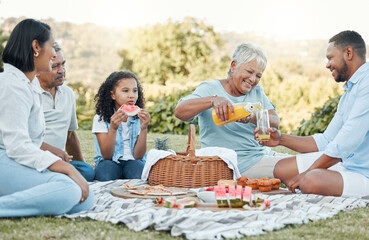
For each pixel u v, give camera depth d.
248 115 3.77
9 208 2.63
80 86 14.04
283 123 11.44
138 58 14.71
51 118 4.01
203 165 3.68
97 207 3.00
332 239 2.39
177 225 2.43
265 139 3.62
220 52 15.05
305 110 11.52
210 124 4.11
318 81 11.93
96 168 4.26
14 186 2.79
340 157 3.46
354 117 3.42
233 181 3.46
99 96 4.37
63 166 2.84
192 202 2.95
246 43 3.99
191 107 3.83
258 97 4.20
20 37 2.87
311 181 3.37
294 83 11.95
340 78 3.70
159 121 9.60
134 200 3.11
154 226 2.50
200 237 2.33
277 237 2.38
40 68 2.97
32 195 2.66
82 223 2.61
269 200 3.04
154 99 11.98
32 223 2.57
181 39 14.69
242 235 2.39
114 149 4.28
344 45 3.60
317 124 8.81
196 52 14.72
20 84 2.83
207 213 2.74
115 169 4.23
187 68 14.67
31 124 2.96
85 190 2.85
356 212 2.97
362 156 3.51
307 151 3.95
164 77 14.62
